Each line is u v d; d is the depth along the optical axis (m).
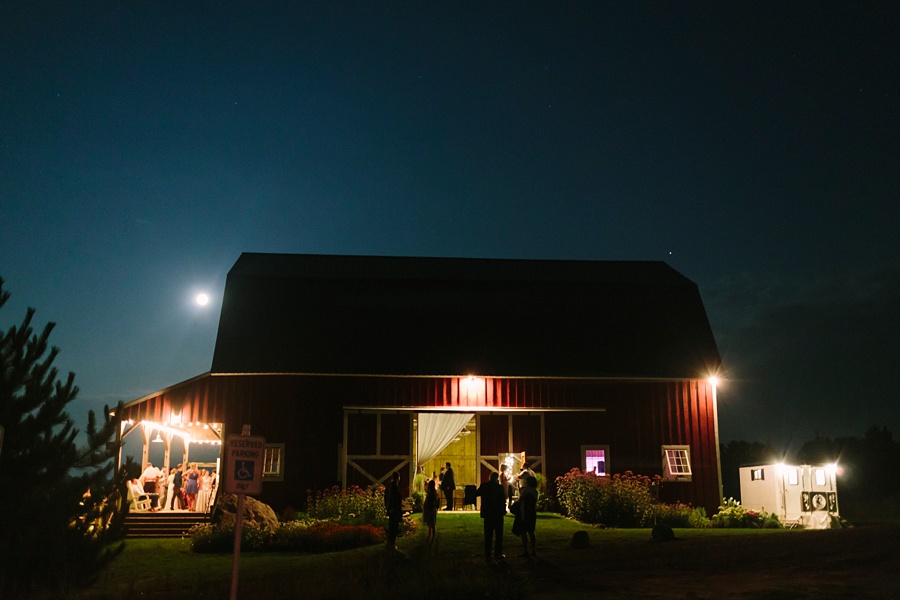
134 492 26.78
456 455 29.86
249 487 10.30
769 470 27.02
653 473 28.45
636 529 21.84
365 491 26.44
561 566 14.85
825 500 26.73
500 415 28.62
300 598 12.05
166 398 27.20
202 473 27.98
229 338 29.14
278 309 30.66
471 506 27.88
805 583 12.10
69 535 13.52
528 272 35.16
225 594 12.59
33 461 13.70
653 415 29.11
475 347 29.77
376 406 28.12
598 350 30.20
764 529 24.11
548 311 31.73
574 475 25.70
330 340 29.50
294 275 32.56
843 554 14.31
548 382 28.97
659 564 14.53
